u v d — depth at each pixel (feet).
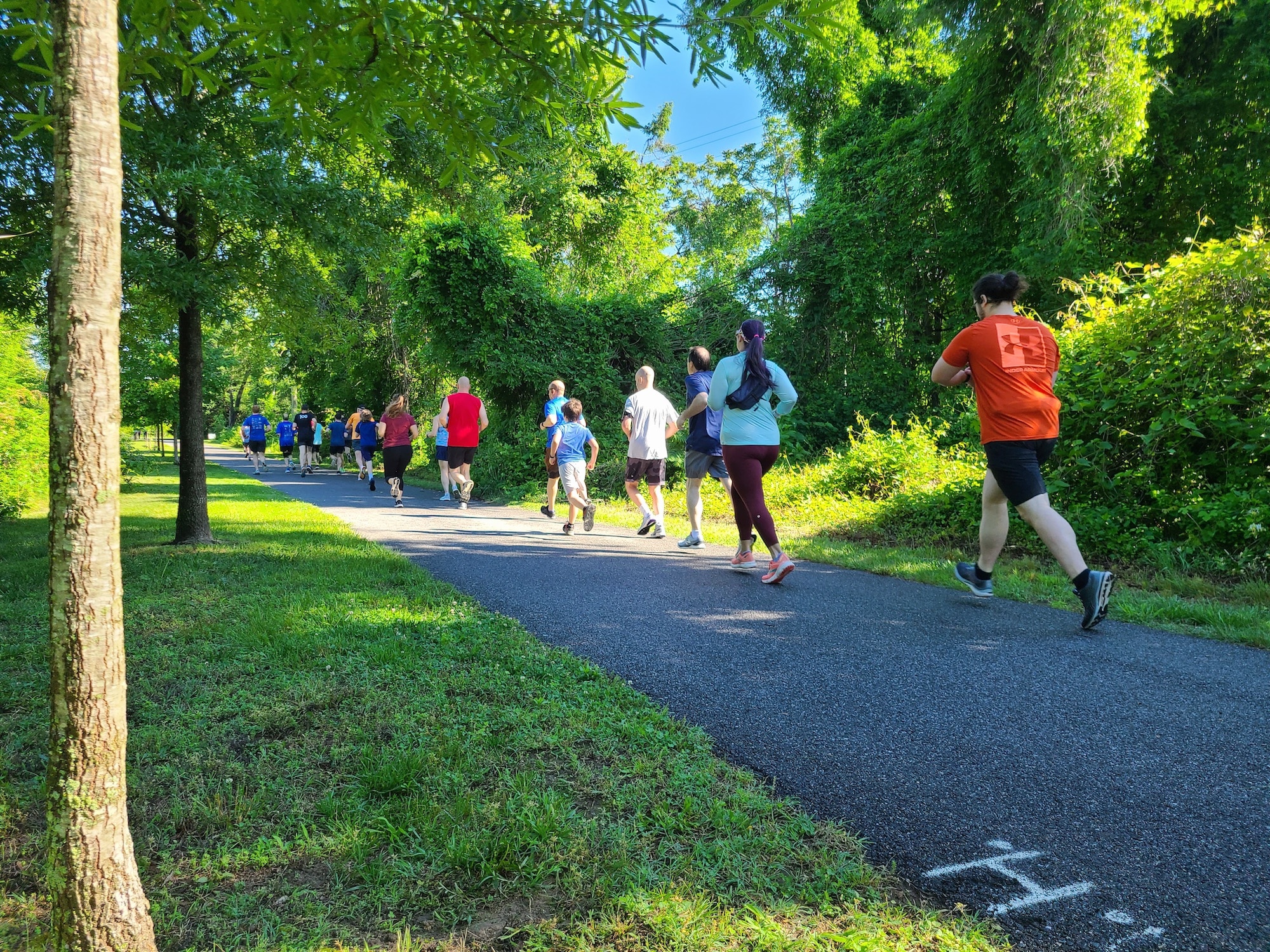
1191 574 18.31
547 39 7.61
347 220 21.99
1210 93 45.50
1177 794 7.70
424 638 13.39
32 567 20.88
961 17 45.96
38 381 40.16
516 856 6.54
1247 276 20.80
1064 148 40.60
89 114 4.47
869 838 6.95
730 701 10.44
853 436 53.88
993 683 11.07
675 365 57.11
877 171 60.29
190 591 17.38
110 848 4.80
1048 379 14.34
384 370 90.53
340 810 7.46
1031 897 6.02
